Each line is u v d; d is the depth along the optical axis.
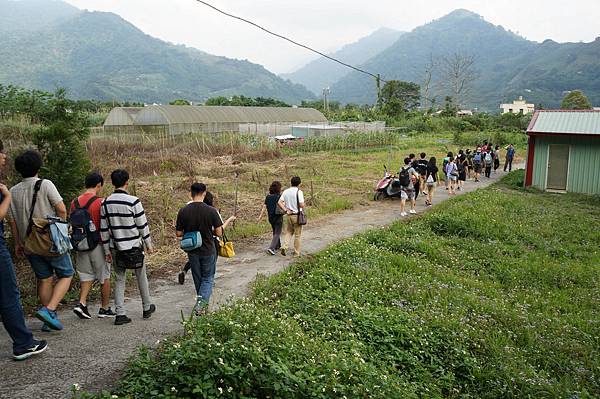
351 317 7.45
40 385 4.98
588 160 22.53
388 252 11.48
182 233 7.09
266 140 35.53
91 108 59.50
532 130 23.28
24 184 6.12
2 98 25.00
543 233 14.84
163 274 9.45
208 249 7.08
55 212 6.23
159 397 4.43
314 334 6.65
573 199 21.30
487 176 27.95
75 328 6.55
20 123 22.52
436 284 9.59
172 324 6.80
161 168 23.97
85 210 6.65
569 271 11.37
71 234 6.66
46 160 8.69
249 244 11.93
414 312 8.16
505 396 6.38
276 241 10.91
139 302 7.83
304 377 5.02
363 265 10.12
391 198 19.25
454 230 14.41
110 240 6.67
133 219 6.62
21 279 8.28
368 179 23.78
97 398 4.37
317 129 45.03
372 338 6.98
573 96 103.38
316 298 8.00
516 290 10.26
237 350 4.90
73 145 8.94
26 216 6.06
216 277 9.29
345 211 16.78
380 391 5.30
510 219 16.12
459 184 22.33
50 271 6.30
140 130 39.66
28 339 5.54
